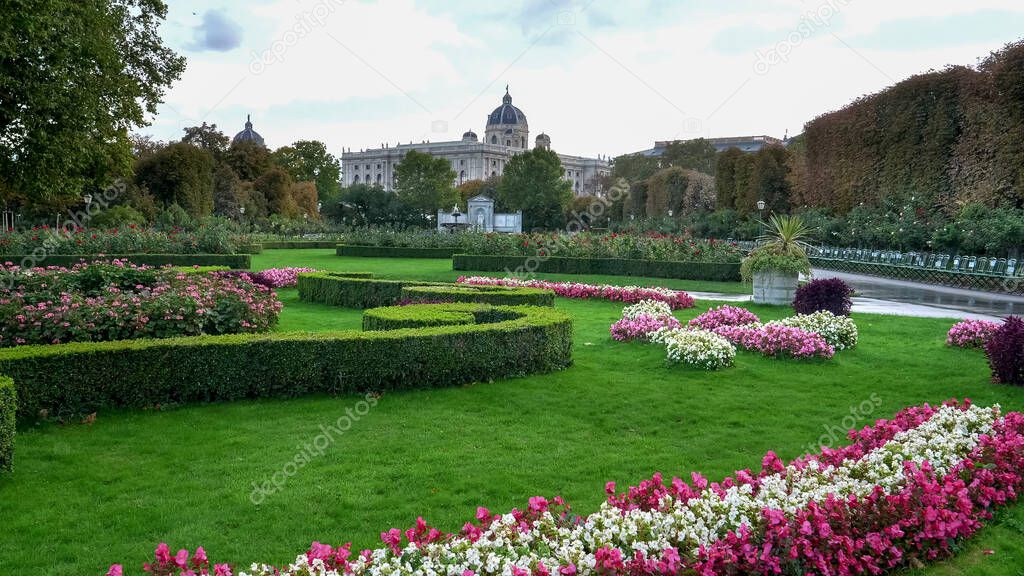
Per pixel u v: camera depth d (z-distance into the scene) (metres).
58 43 18.94
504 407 7.78
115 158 23.84
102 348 7.29
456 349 8.61
